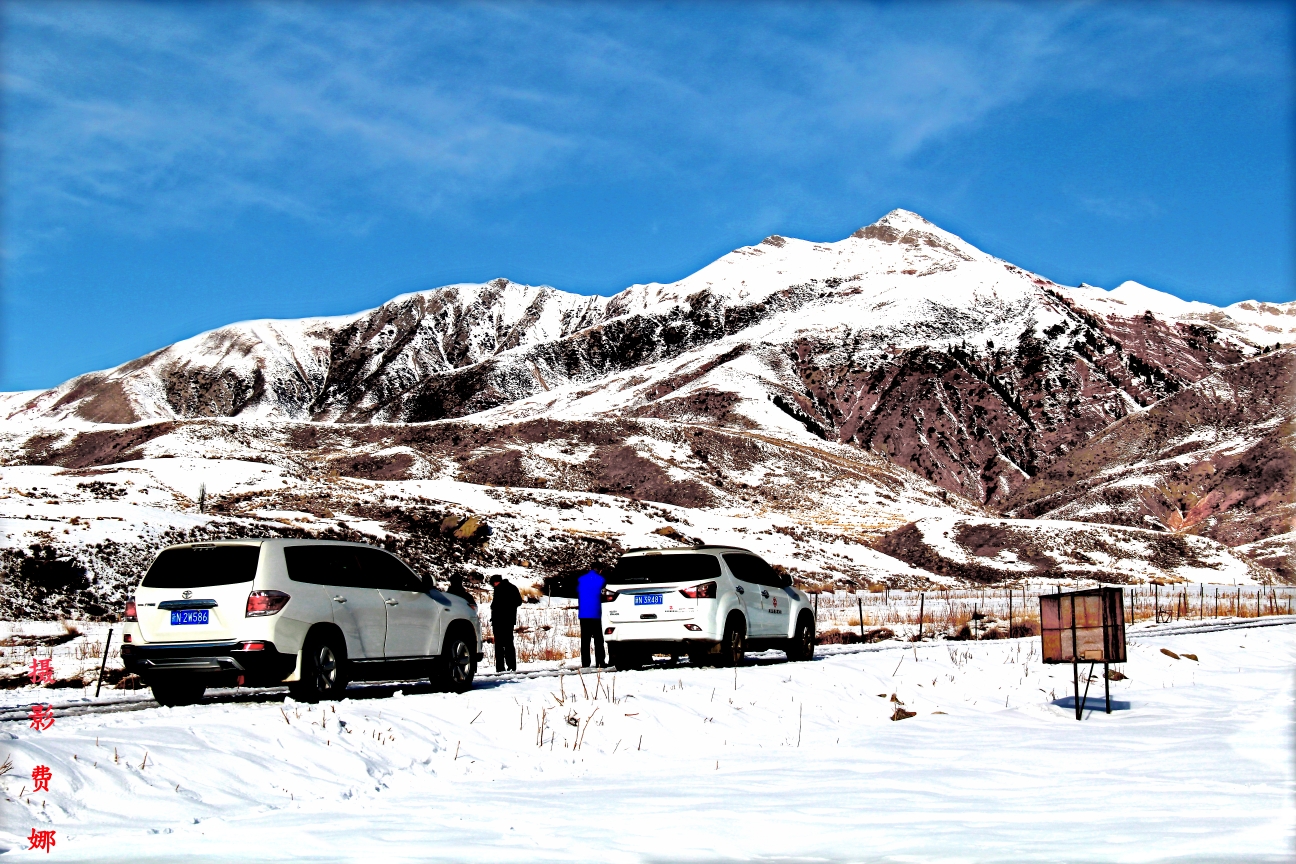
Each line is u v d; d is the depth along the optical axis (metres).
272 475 74.12
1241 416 126.69
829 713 15.29
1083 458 135.25
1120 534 80.62
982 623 34.53
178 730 10.75
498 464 116.19
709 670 17.75
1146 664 21.31
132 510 47.41
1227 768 11.02
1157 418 134.12
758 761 12.02
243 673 13.53
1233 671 22.08
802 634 21.28
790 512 107.44
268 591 13.77
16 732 11.33
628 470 115.00
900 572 70.81
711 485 110.75
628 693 14.59
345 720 11.95
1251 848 7.38
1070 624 16.08
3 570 38.09
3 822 8.36
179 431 128.25
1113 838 7.80
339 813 9.21
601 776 11.13
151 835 8.37
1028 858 7.22
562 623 34.94
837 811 9.12
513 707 13.34
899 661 19.89
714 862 7.32
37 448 136.38
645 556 19.58
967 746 13.03
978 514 118.75
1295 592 61.22
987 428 165.88
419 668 15.70
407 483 75.38
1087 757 12.05
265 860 7.47
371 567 15.49
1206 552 80.31
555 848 7.78
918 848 7.62
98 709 14.66
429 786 10.54
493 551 57.59
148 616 13.90
